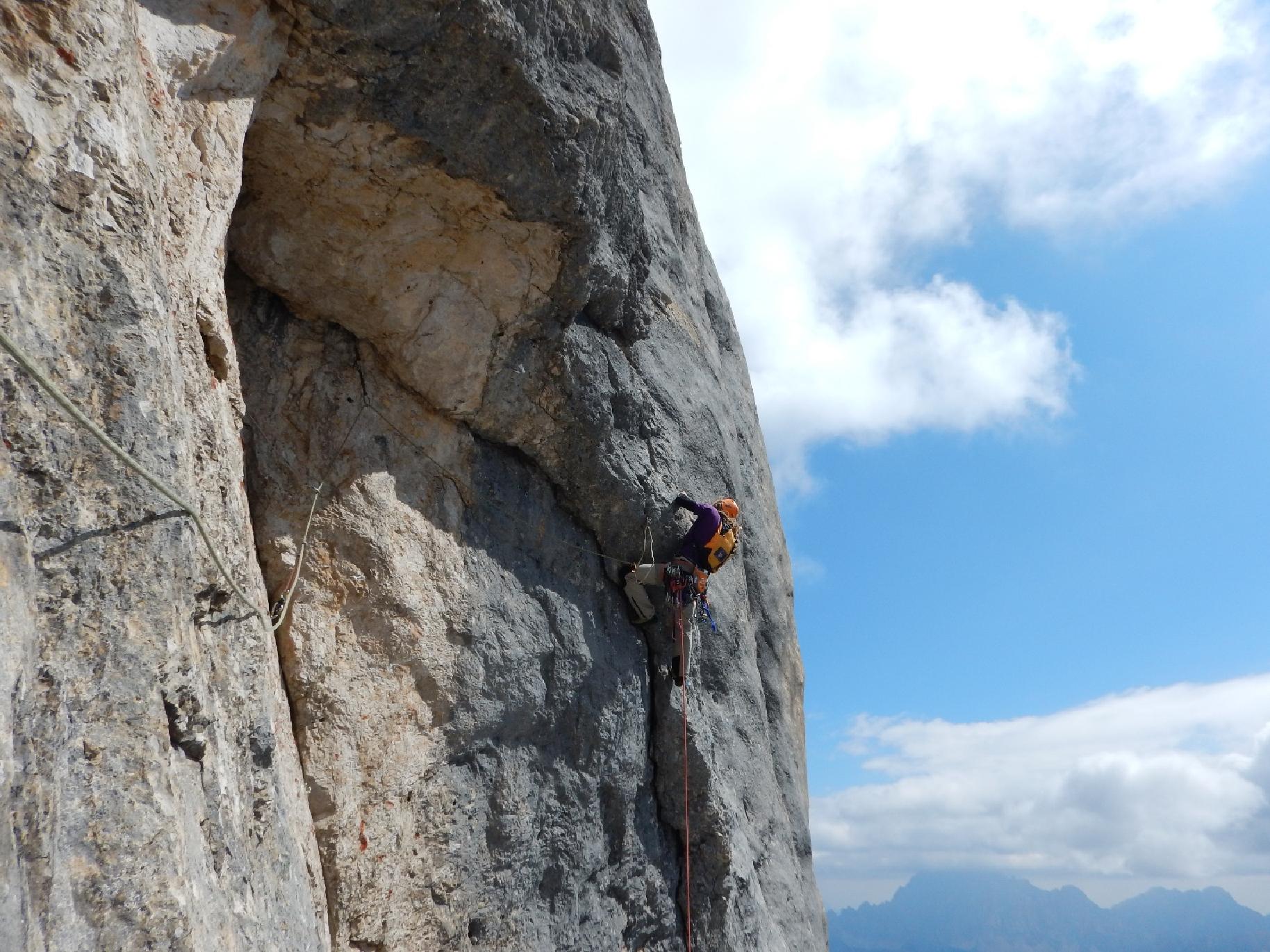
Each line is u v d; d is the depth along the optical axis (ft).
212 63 14.79
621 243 23.82
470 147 19.04
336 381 20.62
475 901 20.53
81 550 9.59
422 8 16.60
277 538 18.75
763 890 31.89
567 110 19.56
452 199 20.15
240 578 13.52
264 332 19.79
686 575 26.55
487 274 21.70
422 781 20.01
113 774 9.20
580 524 25.94
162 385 11.07
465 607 21.62
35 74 10.34
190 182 14.25
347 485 20.07
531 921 21.98
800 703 41.52
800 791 38.40
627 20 28.81
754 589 36.58
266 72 16.06
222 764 11.43
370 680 19.38
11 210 9.66
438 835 20.06
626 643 26.71
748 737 32.35
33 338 9.56
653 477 26.91
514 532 23.77
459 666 21.13
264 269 19.67
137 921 8.76
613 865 25.11
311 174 18.86
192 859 9.86
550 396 23.68
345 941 17.75
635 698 26.35
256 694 13.20
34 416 9.39
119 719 9.48
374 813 18.79
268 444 19.21
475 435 23.30
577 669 24.32
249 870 11.60
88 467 9.90
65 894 8.29
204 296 14.28
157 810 9.43
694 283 34.91
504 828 21.52
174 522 10.83
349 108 17.70
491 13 17.35
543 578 24.34
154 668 10.04
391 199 19.67
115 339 10.54
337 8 16.06
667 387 28.94
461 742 21.06
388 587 20.02
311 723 18.20
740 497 35.14
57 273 10.04
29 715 8.36
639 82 29.27
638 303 25.63
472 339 22.06
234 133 15.37
